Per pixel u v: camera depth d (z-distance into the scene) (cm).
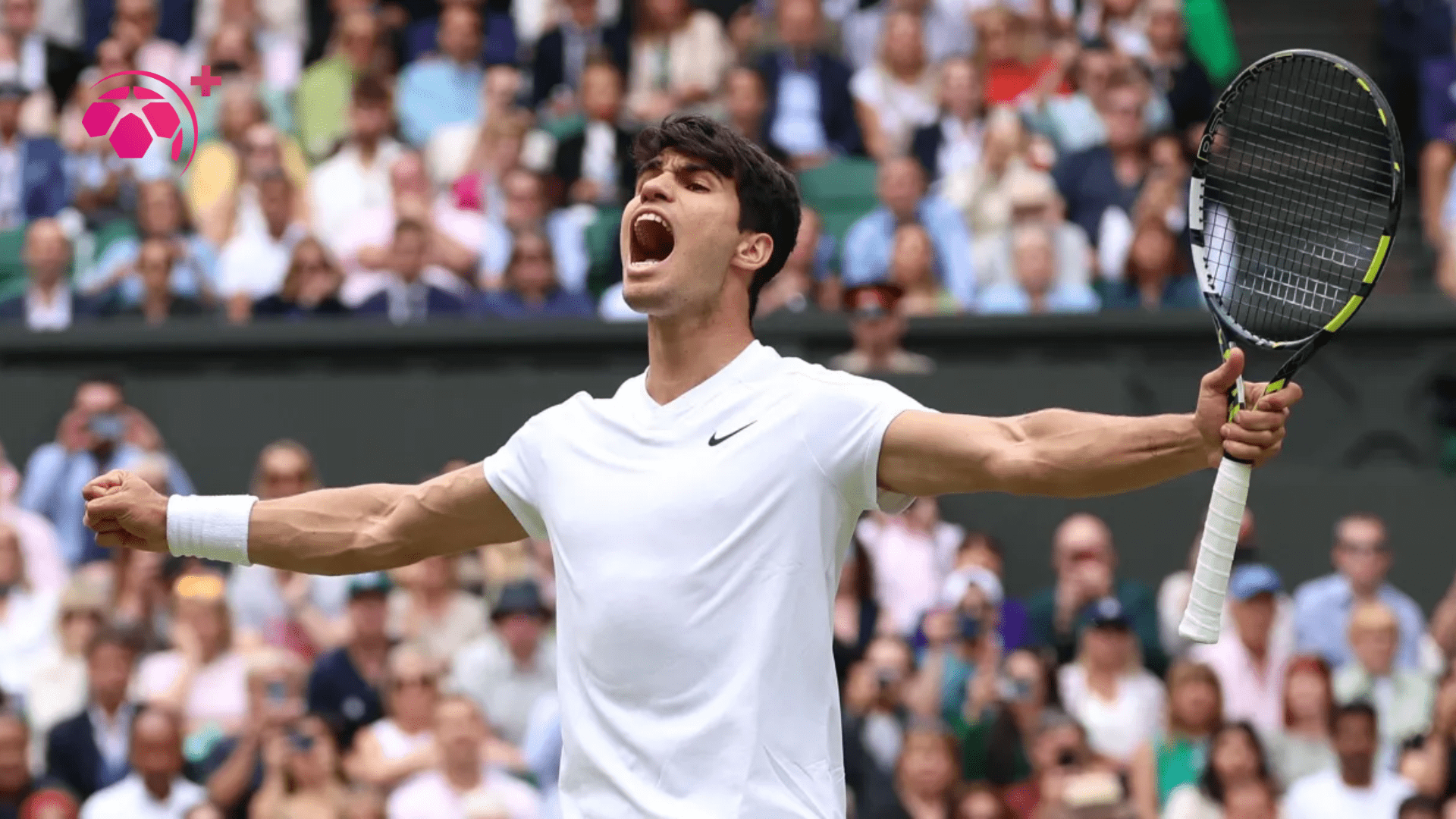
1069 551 3234
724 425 1204
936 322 3744
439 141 4050
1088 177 3922
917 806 2788
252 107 4047
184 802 2841
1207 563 1109
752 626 1177
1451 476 3741
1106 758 2920
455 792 2800
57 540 3416
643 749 1180
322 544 1302
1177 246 3869
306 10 4350
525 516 1272
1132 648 3022
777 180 1244
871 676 2911
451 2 4212
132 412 3716
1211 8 4306
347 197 3969
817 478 1188
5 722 2902
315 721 2820
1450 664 3103
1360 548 3231
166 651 3095
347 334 3803
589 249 3934
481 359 3819
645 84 4222
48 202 4066
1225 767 2784
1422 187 4341
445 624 3077
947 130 4053
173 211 3966
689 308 1225
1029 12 4206
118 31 4219
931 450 1156
